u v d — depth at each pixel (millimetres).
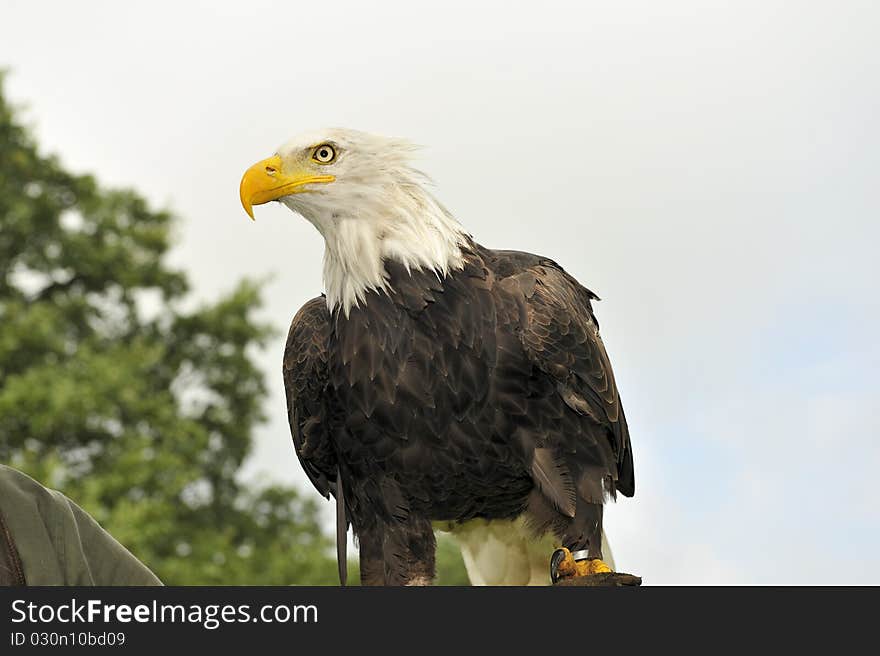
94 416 20016
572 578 4543
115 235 23297
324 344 5129
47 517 3566
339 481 5258
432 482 4938
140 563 3885
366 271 4816
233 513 24266
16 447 20359
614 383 5191
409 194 4938
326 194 4887
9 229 22125
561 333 4855
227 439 24328
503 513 5250
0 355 19922
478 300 4805
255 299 24406
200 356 24281
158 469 19984
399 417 4785
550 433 4844
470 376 4738
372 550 5109
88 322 23078
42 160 22938
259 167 4973
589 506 4812
